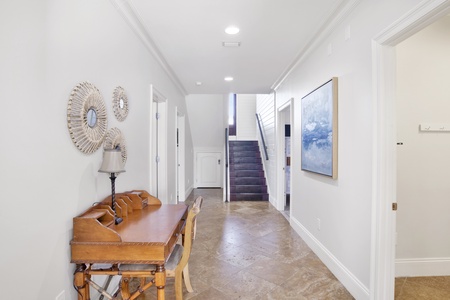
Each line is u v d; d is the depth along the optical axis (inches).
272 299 86.0
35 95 52.5
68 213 63.6
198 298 86.4
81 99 67.4
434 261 101.0
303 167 133.6
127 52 99.3
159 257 62.5
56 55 58.7
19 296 49.2
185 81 193.0
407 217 100.3
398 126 99.3
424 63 99.8
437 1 53.2
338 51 98.0
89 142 71.1
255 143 316.2
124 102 95.0
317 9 93.0
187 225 75.3
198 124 292.4
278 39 118.5
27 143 50.6
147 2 89.0
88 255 63.0
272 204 226.5
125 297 77.1
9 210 46.8
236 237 144.9
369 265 78.5
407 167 99.8
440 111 100.3
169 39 119.1
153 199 101.7
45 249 55.8
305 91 135.5
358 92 84.2
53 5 57.7
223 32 112.1
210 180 319.3
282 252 124.2
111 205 78.0
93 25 74.6
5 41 45.6
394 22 65.9
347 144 91.4
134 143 107.0
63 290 61.8
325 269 106.9
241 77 181.5
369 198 78.4
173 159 190.9
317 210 119.8
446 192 100.9
